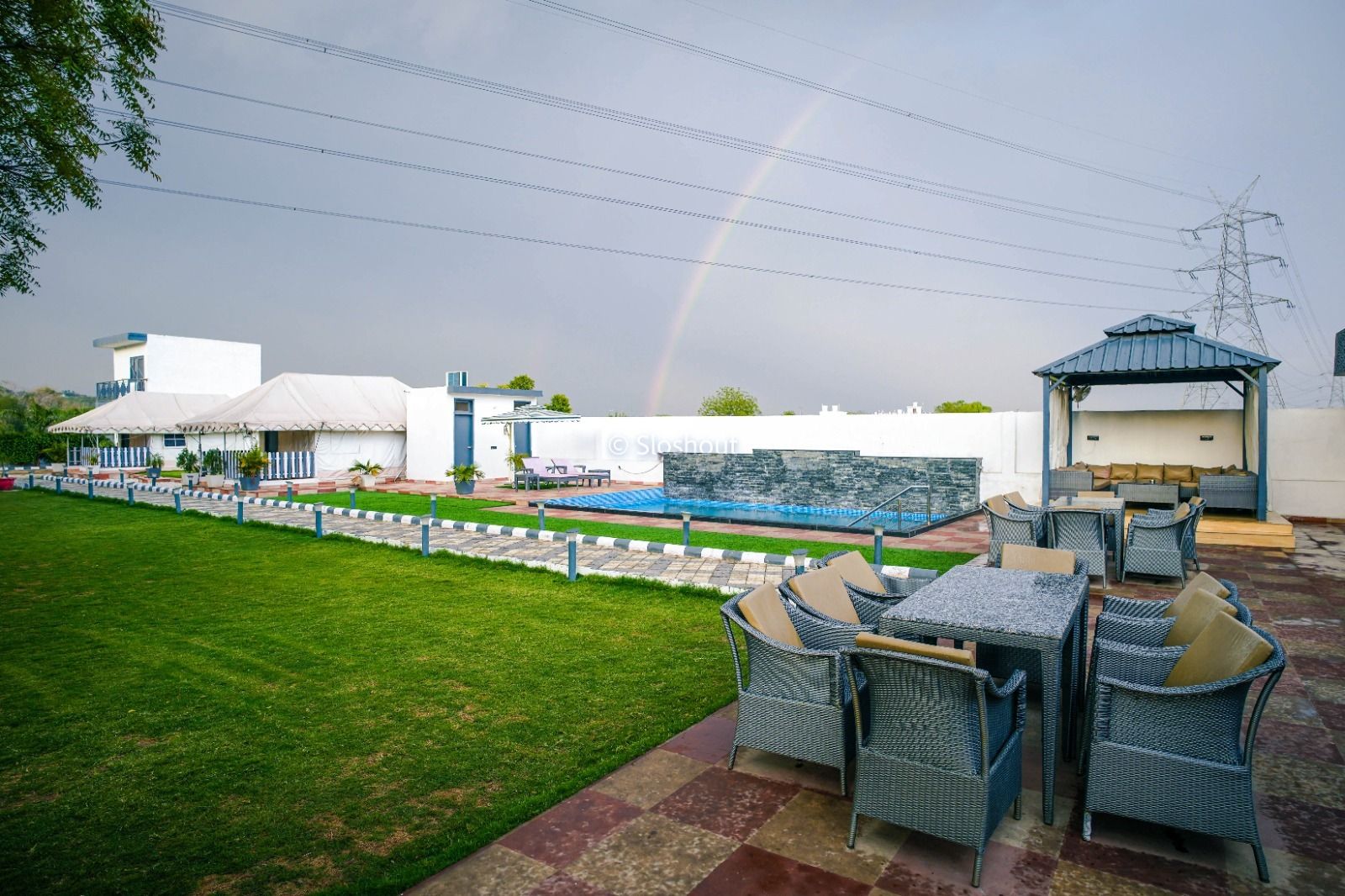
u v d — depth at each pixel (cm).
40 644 580
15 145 698
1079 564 450
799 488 1673
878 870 265
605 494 1898
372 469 2145
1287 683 449
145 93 761
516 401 2473
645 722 405
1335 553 920
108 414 3045
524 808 309
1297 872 261
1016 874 263
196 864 276
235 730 407
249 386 4028
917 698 265
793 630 375
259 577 838
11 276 738
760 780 336
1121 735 280
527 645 558
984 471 1605
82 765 366
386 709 434
